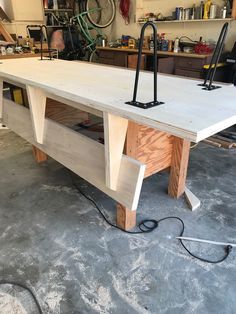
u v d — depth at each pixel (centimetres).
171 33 436
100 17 543
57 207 184
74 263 140
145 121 88
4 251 147
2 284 129
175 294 124
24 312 117
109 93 117
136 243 152
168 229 163
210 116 86
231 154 260
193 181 213
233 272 134
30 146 278
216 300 121
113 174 128
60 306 119
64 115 248
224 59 352
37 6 483
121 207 156
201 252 146
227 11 351
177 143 173
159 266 138
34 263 140
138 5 461
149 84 134
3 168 234
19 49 371
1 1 466
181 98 107
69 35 513
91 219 172
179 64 385
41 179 218
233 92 118
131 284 128
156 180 215
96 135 251
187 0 399
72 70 178
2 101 218
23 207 184
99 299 122
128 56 433
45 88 136
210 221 170
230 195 195
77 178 219
